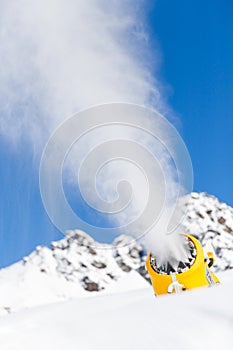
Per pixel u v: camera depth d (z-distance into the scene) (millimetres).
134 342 1686
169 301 2100
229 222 73688
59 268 83750
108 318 1895
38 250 88438
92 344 1679
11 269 85750
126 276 80062
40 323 1865
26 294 77000
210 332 1764
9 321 1978
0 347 1656
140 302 2170
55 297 76688
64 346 1660
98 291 78375
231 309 1935
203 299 2076
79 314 1979
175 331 1765
